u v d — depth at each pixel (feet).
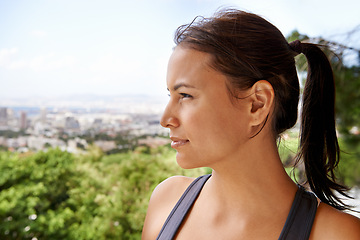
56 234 11.25
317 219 1.96
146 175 11.69
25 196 11.59
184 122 1.99
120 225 11.34
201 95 1.94
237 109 1.96
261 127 2.00
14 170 11.99
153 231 2.58
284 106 2.14
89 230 11.32
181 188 2.68
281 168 2.13
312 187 2.45
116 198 11.51
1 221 11.02
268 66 2.02
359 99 12.83
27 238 11.11
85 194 11.80
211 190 2.32
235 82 1.94
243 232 2.04
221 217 2.18
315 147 2.38
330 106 2.37
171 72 2.04
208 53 1.95
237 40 1.97
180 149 2.05
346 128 13.32
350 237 1.85
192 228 2.29
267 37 2.06
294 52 2.24
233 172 2.05
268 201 2.04
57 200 12.09
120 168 12.01
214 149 1.96
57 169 12.29
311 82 2.37
